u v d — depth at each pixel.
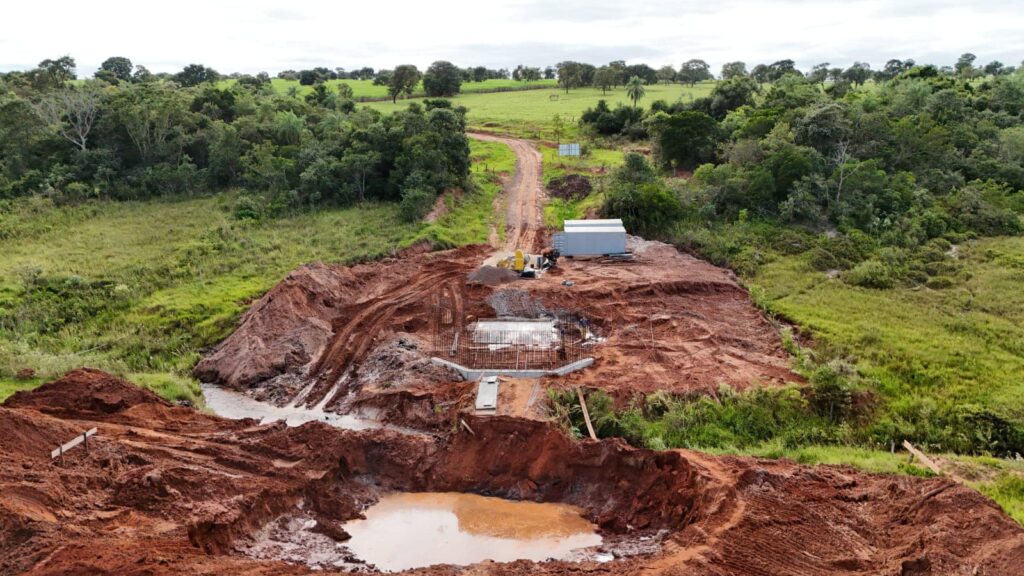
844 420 29.31
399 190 57.69
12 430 22.19
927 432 28.47
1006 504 22.03
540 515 22.58
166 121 63.03
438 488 24.11
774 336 36.38
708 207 52.09
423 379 31.95
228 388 33.81
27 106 62.84
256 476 22.84
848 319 38.28
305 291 39.06
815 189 53.12
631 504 22.30
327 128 66.88
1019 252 47.56
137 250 48.25
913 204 52.78
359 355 35.28
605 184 58.00
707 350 34.38
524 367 32.56
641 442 27.41
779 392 29.91
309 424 25.50
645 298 40.19
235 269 45.81
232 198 58.81
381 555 20.58
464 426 25.23
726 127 67.19
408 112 62.34
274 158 60.12
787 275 44.56
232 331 38.44
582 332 36.75
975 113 69.88
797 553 18.45
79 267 45.06
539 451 24.27
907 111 66.62
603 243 46.12
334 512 22.45
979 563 17.59
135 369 35.28
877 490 21.56
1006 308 39.66
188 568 16.64
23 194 57.72
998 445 27.84
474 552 20.78
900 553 18.42
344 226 52.53
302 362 34.78
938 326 37.81
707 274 43.81
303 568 17.94
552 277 42.88
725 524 19.30
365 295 41.53
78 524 18.16
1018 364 33.44
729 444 27.55
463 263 45.88
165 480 20.61
